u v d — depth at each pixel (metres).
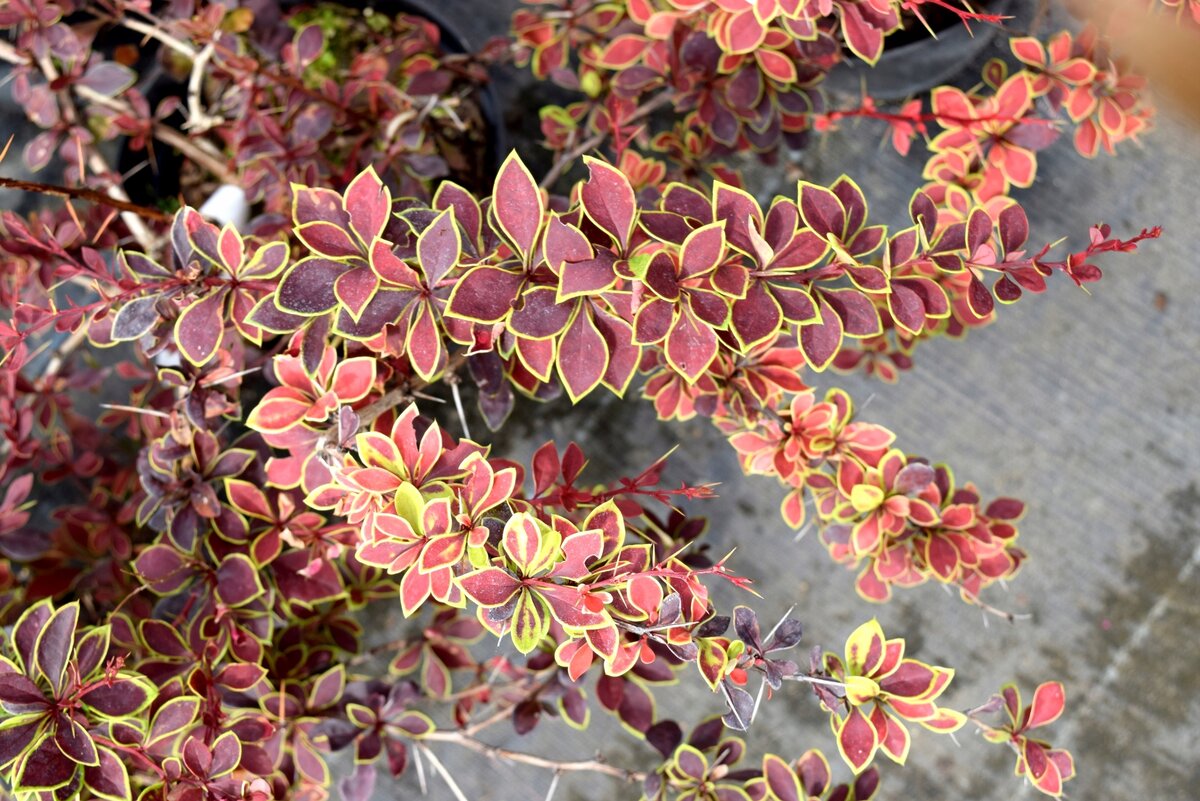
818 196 0.74
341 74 0.98
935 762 1.18
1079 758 1.18
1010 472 1.19
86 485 1.15
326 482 0.77
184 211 0.75
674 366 0.71
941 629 1.18
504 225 0.71
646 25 0.85
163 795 0.76
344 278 0.72
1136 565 1.18
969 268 0.75
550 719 1.18
